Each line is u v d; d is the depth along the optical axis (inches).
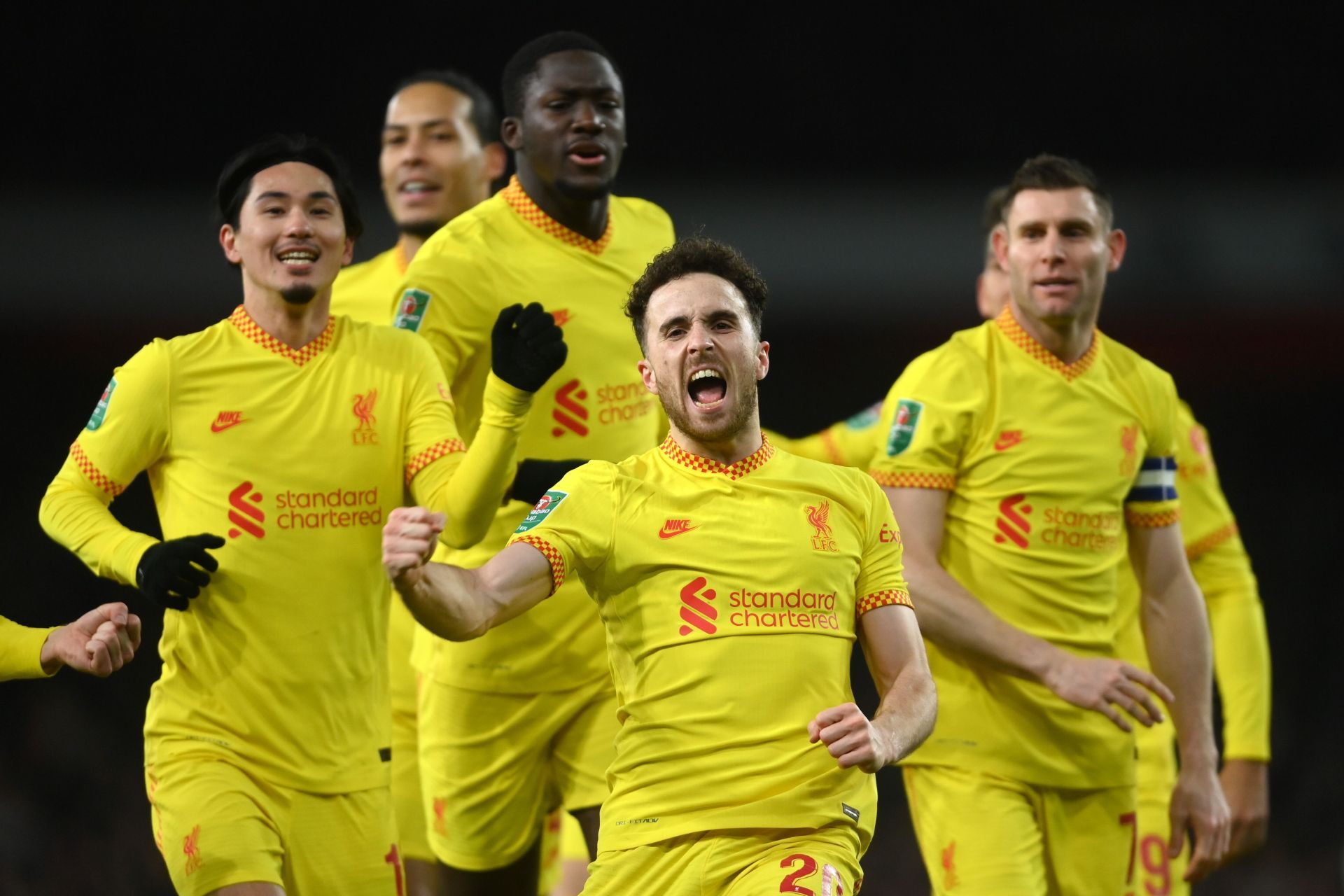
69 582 2017.7
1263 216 2111.2
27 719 1812.3
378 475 682.2
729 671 561.6
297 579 666.2
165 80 2239.2
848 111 2410.2
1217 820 784.9
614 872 570.3
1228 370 2101.4
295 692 666.2
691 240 603.2
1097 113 2417.6
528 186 811.4
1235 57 2417.6
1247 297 2092.8
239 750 660.7
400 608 930.1
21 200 2018.9
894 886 1748.3
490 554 783.1
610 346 798.5
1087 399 795.4
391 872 693.3
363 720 687.1
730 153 2385.6
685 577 569.6
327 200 684.7
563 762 797.2
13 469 2068.2
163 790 657.6
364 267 1091.3
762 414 2201.0
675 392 579.5
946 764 778.8
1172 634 808.3
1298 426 2278.5
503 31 2325.3
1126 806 798.5
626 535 576.4
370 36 2295.8
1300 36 2411.4
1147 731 935.7
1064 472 784.9
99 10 2226.9
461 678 794.8
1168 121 2406.5
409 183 1067.9
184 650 665.6
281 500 667.4
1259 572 2217.0
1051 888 789.9
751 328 587.2
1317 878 1824.6
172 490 673.0
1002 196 964.0
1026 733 776.3
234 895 631.8
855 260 2134.6
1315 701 2102.6
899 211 2150.6
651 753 568.1
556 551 571.5
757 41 2399.1
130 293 1999.3
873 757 523.5
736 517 577.9
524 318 666.2
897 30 2410.2
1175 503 816.9
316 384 681.0
